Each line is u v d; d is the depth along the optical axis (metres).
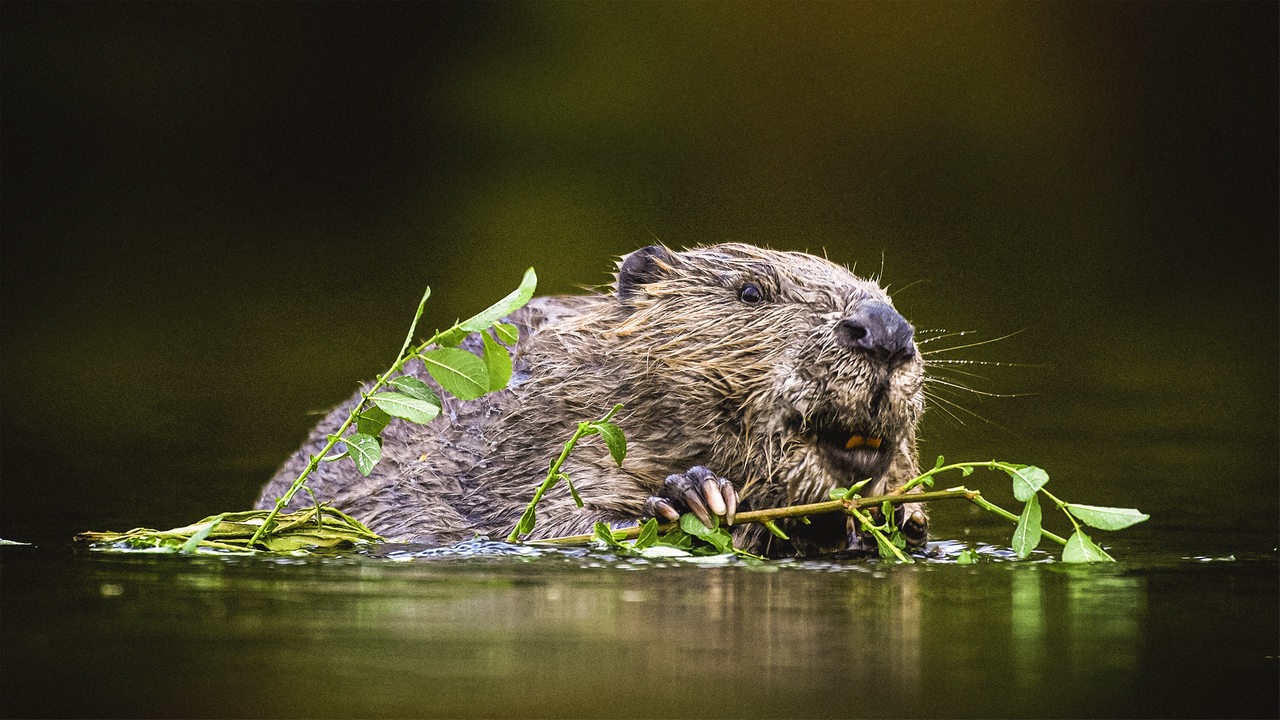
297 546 6.62
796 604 5.15
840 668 4.21
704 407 6.91
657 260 7.42
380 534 7.39
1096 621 4.88
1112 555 6.56
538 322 7.94
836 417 6.61
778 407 6.73
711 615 4.93
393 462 7.69
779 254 7.29
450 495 7.42
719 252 7.25
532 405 7.36
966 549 6.89
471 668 4.17
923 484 7.22
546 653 4.36
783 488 6.75
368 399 6.62
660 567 5.99
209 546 6.57
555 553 6.40
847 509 6.46
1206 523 7.68
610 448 6.55
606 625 4.74
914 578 5.79
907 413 6.61
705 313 6.97
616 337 7.27
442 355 6.53
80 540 6.76
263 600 5.16
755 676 4.11
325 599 5.16
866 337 6.50
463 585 5.49
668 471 7.00
